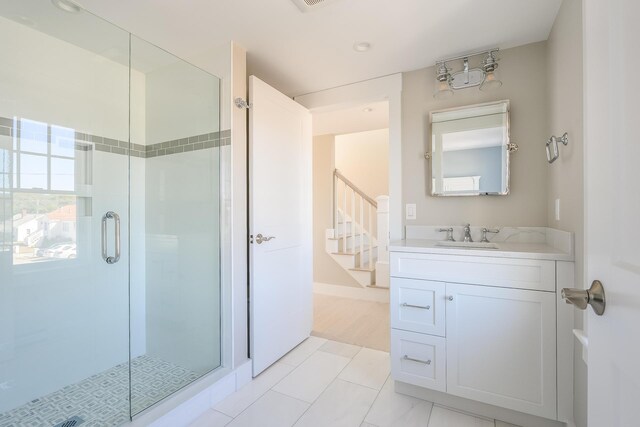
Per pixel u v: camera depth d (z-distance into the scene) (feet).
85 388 5.84
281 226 7.48
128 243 6.84
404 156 7.46
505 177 6.42
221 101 6.25
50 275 5.74
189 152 6.68
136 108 7.13
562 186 5.07
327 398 5.76
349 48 6.43
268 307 6.96
